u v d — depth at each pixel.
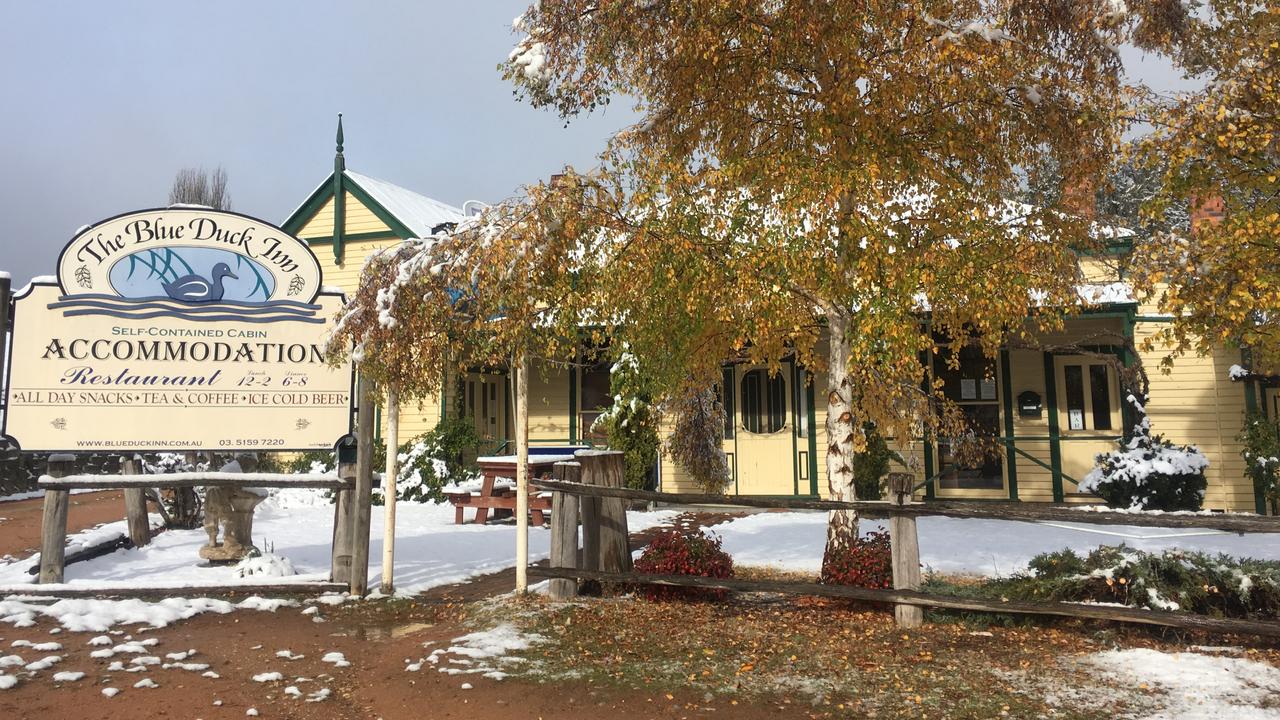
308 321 8.59
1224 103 7.34
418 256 7.58
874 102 7.61
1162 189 7.98
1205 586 6.45
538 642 6.36
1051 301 8.17
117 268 8.30
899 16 7.51
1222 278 7.45
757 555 10.31
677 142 8.68
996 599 6.50
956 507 6.66
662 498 7.31
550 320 7.69
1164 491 13.11
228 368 8.39
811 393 16.34
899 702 5.04
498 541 11.63
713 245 7.43
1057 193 8.50
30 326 8.09
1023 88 7.79
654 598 7.68
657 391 8.94
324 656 6.08
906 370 7.43
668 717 4.82
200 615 7.27
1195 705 4.87
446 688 5.33
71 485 7.93
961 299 7.55
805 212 7.30
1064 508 6.27
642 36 8.30
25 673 5.51
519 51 8.62
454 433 16.69
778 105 8.23
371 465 8.24
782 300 7.41
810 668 5.69
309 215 19.09
